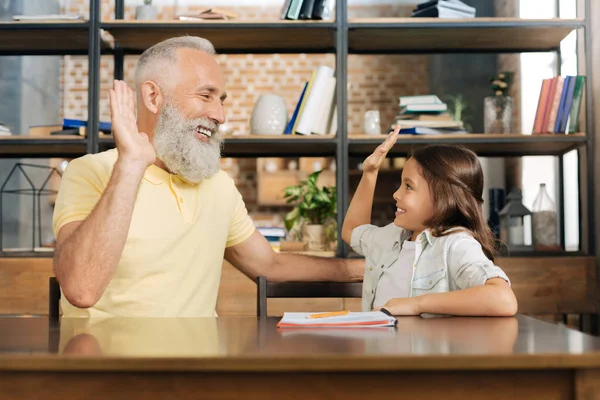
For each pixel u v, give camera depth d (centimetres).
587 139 271
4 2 437
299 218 290
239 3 597
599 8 268
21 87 461
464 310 123
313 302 258
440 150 157
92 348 83
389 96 602
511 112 288
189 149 162
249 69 601
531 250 276
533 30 282
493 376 76
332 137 271
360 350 79
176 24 272
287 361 74
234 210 179
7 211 435
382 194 550
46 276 260
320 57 602
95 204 144
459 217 156
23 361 74
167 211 160
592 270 264
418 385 76
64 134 274
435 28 277
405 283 153
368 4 602
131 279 155
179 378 75
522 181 425
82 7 565
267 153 310
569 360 75
